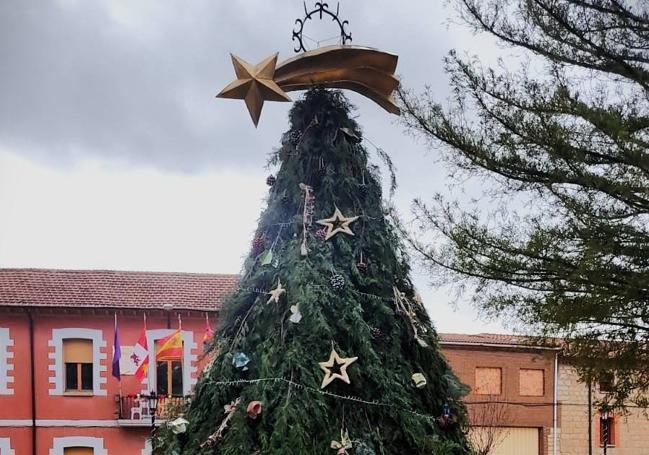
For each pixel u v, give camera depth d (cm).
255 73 323
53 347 1300
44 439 1285
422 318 354
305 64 337
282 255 325
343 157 336
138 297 1351
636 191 608
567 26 669
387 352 319
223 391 317
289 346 300
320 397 290
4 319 1291
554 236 643
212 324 1342
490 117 701
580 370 743
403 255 357
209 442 298
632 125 629
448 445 306
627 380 740
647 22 643
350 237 328
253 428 292
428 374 339
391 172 357
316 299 301
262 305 322
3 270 1415
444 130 706
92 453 1302
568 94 650
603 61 672
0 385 1284
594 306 629
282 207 335
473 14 827
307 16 351
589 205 625
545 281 689
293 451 277
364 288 325
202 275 1500
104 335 1322
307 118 344
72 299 1314
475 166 712
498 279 707
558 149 625
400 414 304
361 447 289
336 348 300
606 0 649
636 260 615
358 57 338
